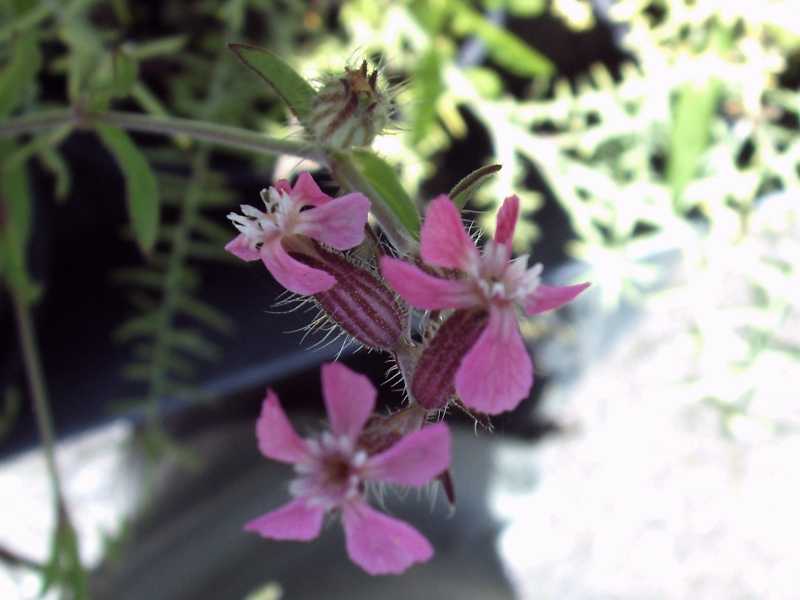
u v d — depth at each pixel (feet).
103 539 0.42
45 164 0.40
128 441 0.50
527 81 0.50
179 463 0.51
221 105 0.41
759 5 0.37
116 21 0.45
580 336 0.48
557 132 0.49
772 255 0.45
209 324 0.44
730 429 0.42
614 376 0.52
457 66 0.46
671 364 0.51
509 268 0.17
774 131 0.41
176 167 0.43
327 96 0.21
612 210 0.43
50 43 0.44
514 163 0.39
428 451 0.16
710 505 0.50
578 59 0.49
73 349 0.44
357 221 0.19
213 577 0.49
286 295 0.37
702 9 0.38
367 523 0.16
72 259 0.46
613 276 0.39
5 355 0.42
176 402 0.43
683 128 0.37
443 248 0.17
